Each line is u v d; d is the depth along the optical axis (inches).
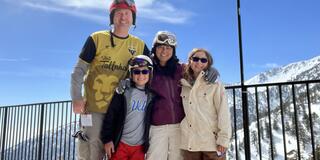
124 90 126.0
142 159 128.4
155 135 130.6
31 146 274.7
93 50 126.6
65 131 250.2
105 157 148.5
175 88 135.5
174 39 135.9
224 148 128.6
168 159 131.8
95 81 126.9
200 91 134.2
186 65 138.1
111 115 124.3
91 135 126.6
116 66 128.3
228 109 133.0
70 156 244.4
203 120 131.4
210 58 135.4
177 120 133.3
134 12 133.8
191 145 130.0
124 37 132.7
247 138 156.6
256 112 162.1
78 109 122.7
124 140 126.3
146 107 129.6
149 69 129.8
